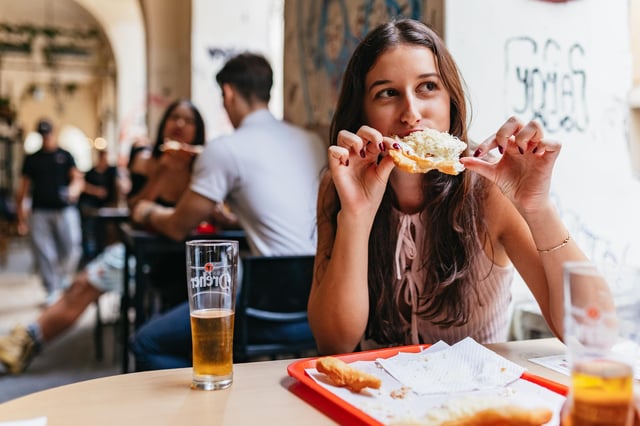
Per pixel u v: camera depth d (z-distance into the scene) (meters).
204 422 0.82
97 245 4.40
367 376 0.91
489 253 1.39
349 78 1.40
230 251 0.96
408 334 1.44
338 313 1.29
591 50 2.06
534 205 1.18
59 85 15.91
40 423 0.78
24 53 12.95
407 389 0.92
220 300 0.95
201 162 2.37
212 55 5.40
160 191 3.26
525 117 1.98
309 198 2.40
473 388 0.93
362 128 1.23
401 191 1.41
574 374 0.65
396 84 1.29
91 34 12.92
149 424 0.81
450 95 1.34
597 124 2.09
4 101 14.55
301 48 3.26
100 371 3.44
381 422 0.79
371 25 2.42
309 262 2.14
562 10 2.01
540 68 2.00
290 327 2.12
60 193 5.73
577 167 2.07
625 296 0.86
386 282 1.41
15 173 14.81
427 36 1.31
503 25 1.93
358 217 1.27
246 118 2.48
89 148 17.73
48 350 3.89
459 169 1.19
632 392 0.64
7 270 7.98
